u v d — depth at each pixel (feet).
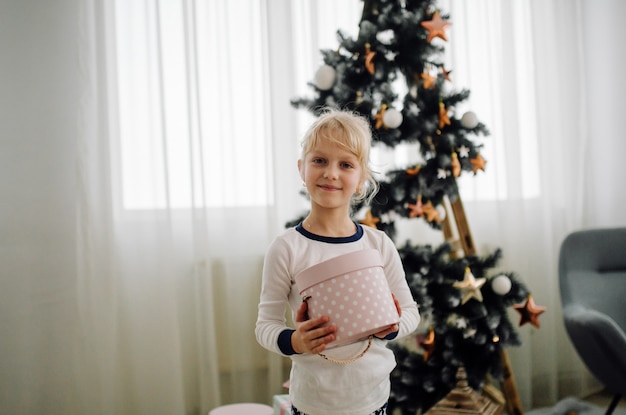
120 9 7.50
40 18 7.14
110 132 7.35
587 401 8.62
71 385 7.16
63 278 7.16
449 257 6.75
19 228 7.04
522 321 6.43
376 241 4.04
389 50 6.28
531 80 8.90
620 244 7.11
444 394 6.38
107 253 7.24
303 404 3.67
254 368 7.98
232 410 6.07
